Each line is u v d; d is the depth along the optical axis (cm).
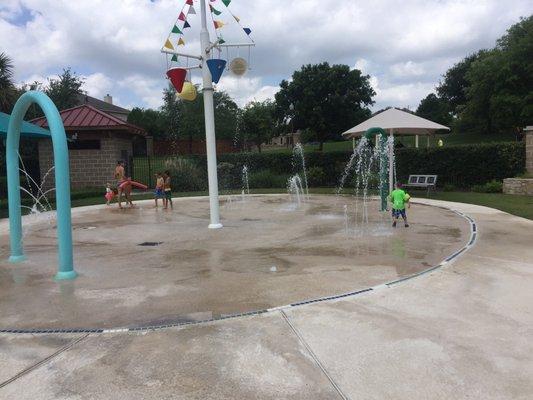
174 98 5106
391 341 407
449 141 6191
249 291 572
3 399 329
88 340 430
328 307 497
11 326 476
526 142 1789
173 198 1886
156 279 645
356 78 4684
